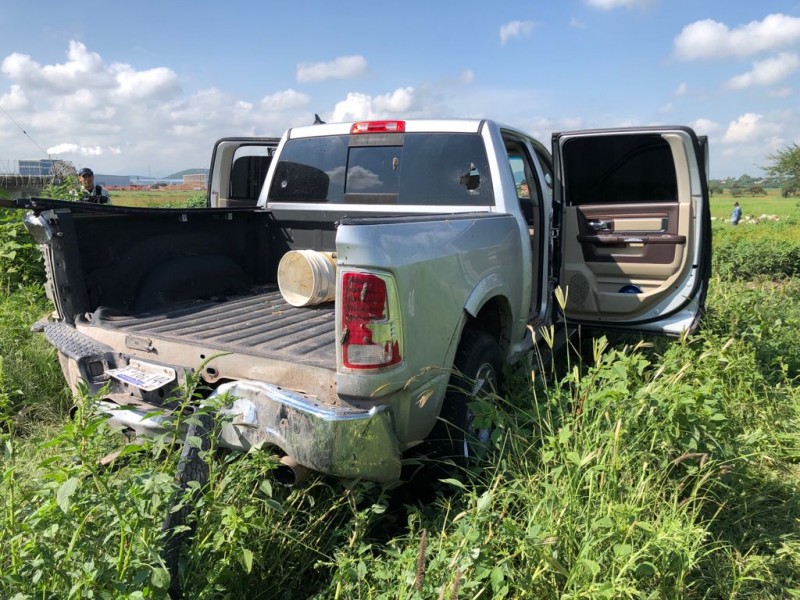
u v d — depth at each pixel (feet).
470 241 11.33
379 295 8.64
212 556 7.61
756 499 10.69
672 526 8.35
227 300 14.46
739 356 15.78
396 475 9.14
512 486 9.35
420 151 14.40
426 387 9.81
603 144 16.89
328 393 8.92
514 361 14.35
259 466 8.34
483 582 7.81
